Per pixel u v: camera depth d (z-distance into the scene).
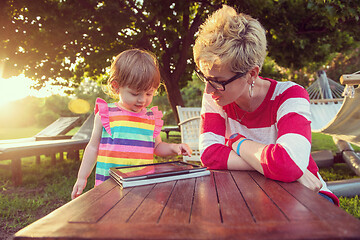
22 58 6.08
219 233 0.54
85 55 6.99
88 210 0.70
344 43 8.60
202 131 1.49
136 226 0.58
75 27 6.06
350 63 19.23
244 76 1.16
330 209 0.68
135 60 1.58
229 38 1.09
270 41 8.07
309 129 1.17
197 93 26.42
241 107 1.43
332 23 5.43
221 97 1.24
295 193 0.86
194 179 1.09
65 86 8.16
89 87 32.28
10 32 5.89
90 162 1.67
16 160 4.00
